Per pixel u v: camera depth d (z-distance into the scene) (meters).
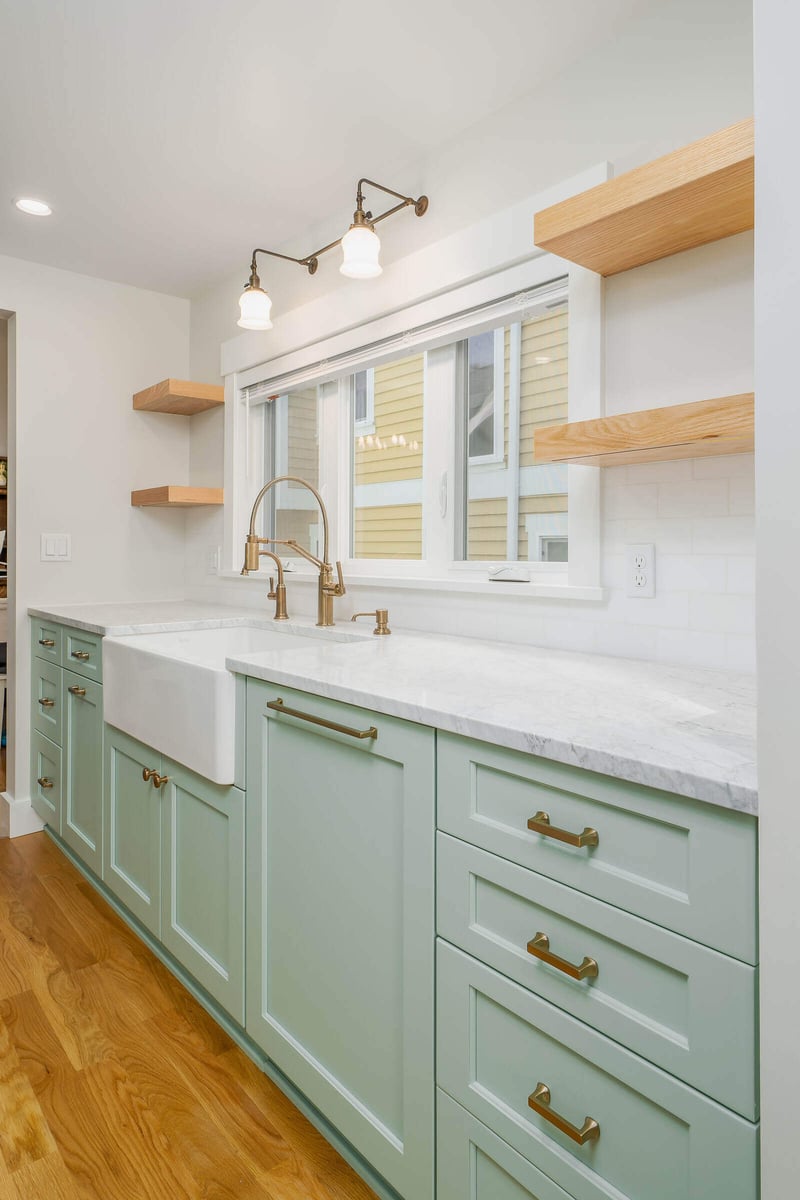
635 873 0.84
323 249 2.36
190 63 1.69
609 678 1.34
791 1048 0.67
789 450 0.66
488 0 1.49
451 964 1.07
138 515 3.19
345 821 1.27
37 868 2.58
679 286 1.47
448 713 1.05
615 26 1.57
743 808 0.72
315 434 2.67
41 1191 1.27
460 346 2.12
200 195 2.32
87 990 1.86
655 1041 0.81
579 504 1.66
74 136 1.99
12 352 2.88
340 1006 1.29
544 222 1.39
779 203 0.66
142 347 3.16
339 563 2.21
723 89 1.42
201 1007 1.80
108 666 2.15
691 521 1.48
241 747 1.54
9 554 2.87
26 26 1.57
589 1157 0.90
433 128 1.94
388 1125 1.19
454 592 1.99
